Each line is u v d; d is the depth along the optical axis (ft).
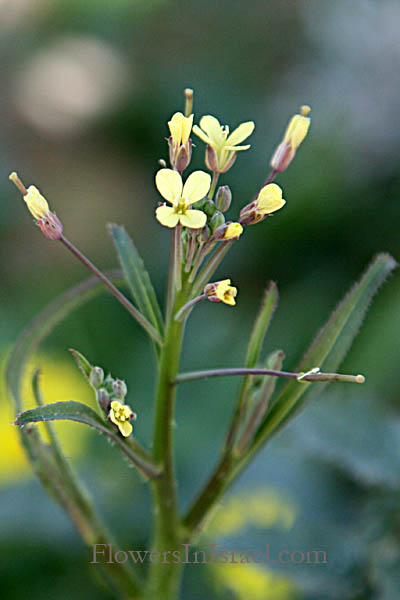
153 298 1.16
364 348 1.92
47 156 3.70
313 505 1.42
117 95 3.89
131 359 2.13
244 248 2.41
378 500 1.32
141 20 4.30
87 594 1.51
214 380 1.94
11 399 1.23
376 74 2.68
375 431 1.33
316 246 2.42
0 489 1.54
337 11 2.84
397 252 2.39
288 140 1.13
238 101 3.46
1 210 3.07
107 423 1.10
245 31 3.91
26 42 4.43
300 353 2.09
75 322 2.18
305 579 1.29
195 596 1.47
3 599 1.51
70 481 1.19
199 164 2.72
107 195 3.37
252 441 1.18
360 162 2.50
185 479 1.59
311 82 2.83
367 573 1.29
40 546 1.52
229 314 2.23
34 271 2.81
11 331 2.27
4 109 4.03
